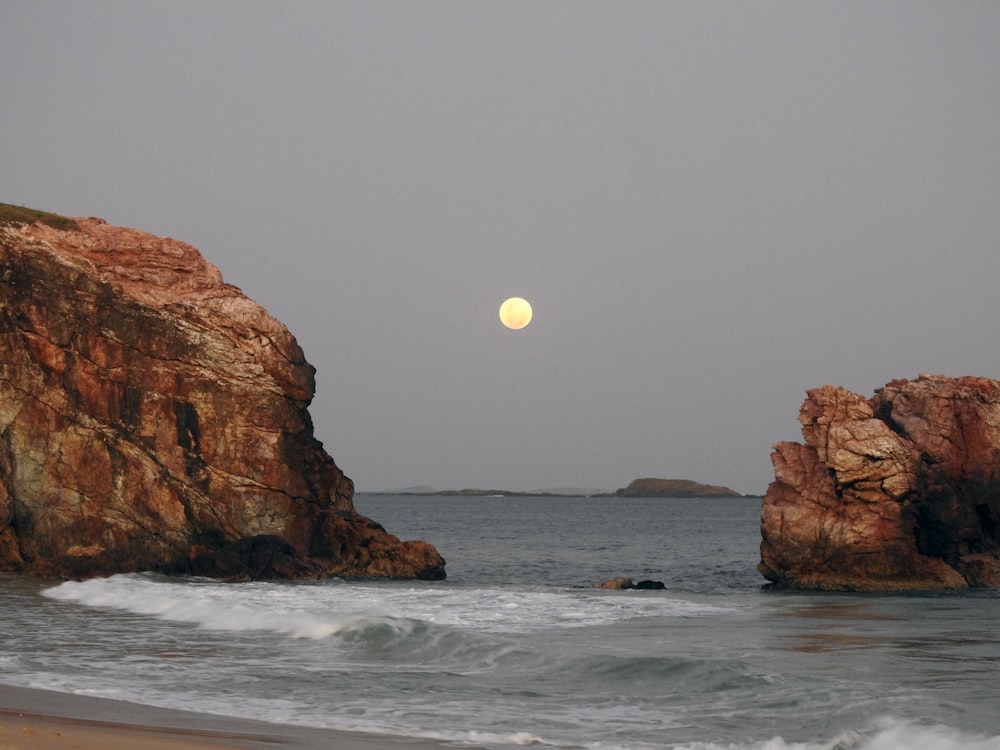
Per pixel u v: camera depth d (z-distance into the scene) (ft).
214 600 134.21
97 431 178.19
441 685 85.05
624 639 112.88
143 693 77.87
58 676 83.61
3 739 57.36
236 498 180.24
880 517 179.42
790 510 183.21
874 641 112.57
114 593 141.90
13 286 178.91
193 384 180.86
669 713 76.38
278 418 184.14
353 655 98.12
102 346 180.04
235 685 82.84
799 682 84.99
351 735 66.44
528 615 131.95
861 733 69.51
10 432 176.04
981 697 81.35
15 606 132.05
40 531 176.24
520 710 76.89
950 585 175.01
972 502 180.65
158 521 177.88
